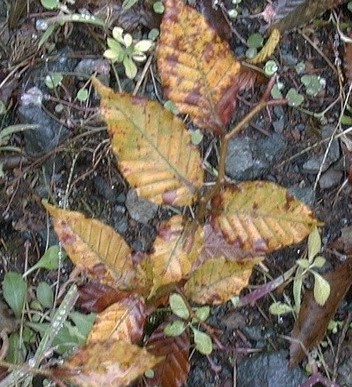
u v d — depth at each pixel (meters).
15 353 0.33
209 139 0.35
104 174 0.35
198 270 0.30
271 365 0.34
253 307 0.35
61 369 0.28
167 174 0.27
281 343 0.35
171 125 0.26
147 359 0.27
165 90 0.26
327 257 0.35
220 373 0.34
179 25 0.25
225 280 0.31
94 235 0.29
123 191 0.35
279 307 0.34
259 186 0.28
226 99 0.26
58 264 0.34
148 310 0.30
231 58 0.26
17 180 0.35
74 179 0.35
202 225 0.28
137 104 0.25
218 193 0.28
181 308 0.31
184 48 0.25
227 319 0.35
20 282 0.34
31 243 0.35
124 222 0.35
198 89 0.26
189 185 0.27
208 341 0.32
